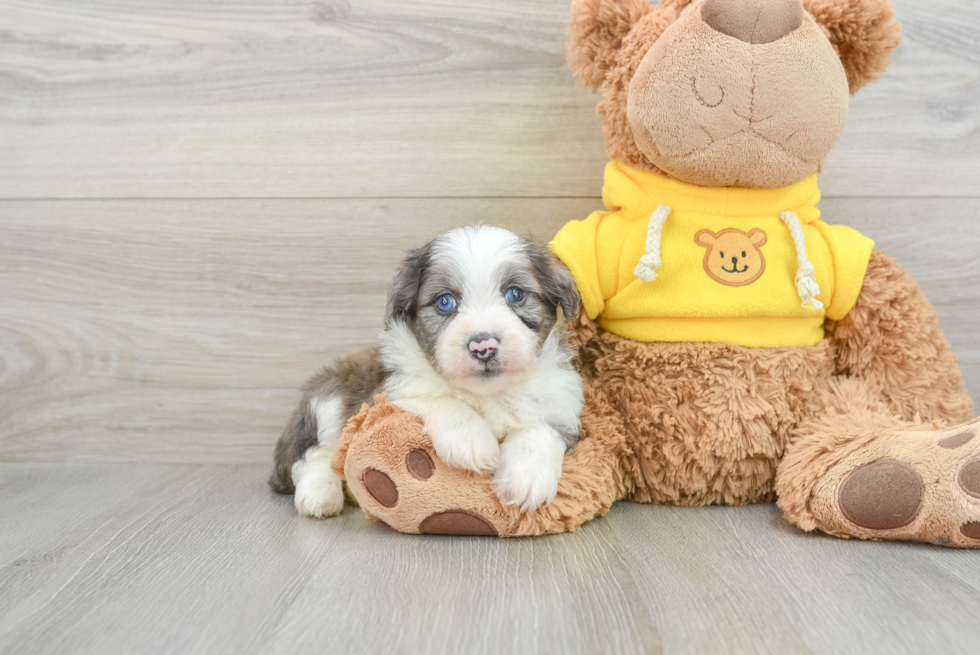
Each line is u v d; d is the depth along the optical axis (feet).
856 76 6.43
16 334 8.29
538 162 8.00
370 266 8.15
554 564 4.99
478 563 5.04
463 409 5.75
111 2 7.97
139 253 8.20
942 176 7.91
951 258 7.97
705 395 6.26
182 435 8.38
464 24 7.89
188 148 8.09
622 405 6.53
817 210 6.79
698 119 5.81
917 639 3.83
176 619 4.22
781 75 5.67
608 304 6.59
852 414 5.99
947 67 7.82
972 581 4.57
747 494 6.44
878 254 6.68
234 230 8.16
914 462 5.20
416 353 6.19
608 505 6.14
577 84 7.30
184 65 8.03
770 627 3.97
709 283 6.27
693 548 5.29
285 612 4.27
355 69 7.97
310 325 8.23
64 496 7.02
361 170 8.06
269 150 8.07
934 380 6.50
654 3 6.93
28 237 8.21
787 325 6.42
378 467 5.58
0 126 8.13
